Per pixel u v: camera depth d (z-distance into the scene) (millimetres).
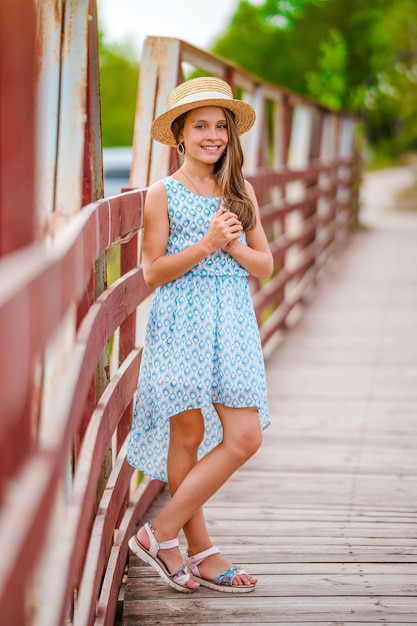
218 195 2742
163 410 2660
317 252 10086
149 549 2820
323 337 7391
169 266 2598
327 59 18594
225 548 3219
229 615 2719
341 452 4422
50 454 1291
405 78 24375
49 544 2143
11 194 1315
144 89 3896
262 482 3973
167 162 3873
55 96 2525
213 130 2676
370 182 35188
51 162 2523
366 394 5586
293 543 3270
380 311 8609
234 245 2648
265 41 29031
